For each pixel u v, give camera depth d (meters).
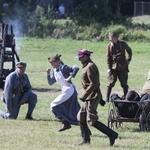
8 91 35.16
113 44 41.88
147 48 98.00
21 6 121.44
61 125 33.12
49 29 116.50
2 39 49.59
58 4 149.00
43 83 55.94
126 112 31.38
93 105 26.28
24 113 38.16
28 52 94.88
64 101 30.86
